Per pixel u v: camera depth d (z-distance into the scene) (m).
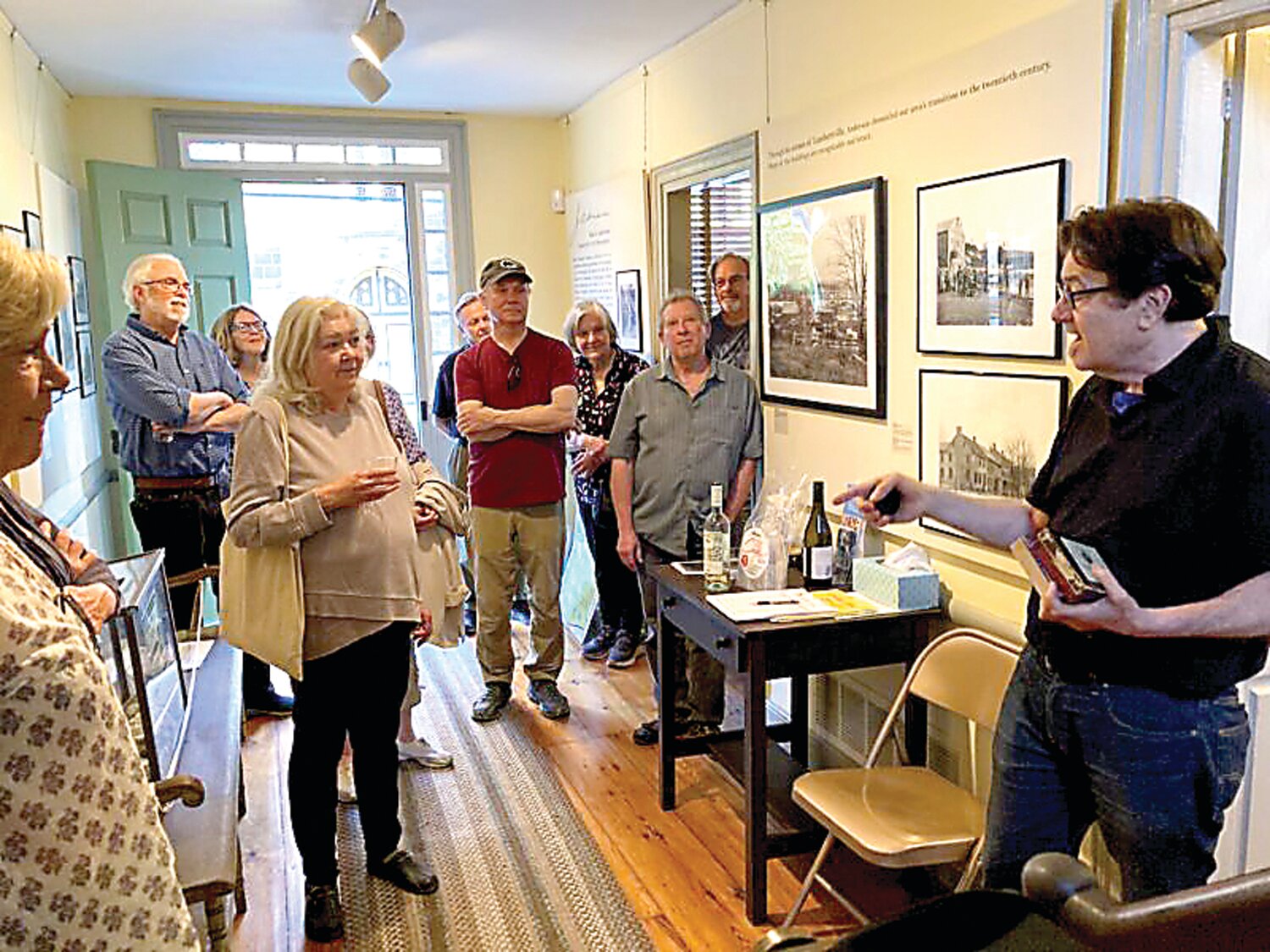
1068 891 0.86
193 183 4.78
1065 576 1.39
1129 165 1.94
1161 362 1.42
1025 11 2.17
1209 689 1.42
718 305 3.95
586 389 4.00
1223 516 1.36
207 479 3.47
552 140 5.60
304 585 2.18
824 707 3.16
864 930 0.81
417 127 5.34
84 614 1.11
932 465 2.55
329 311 2.20
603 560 4.07
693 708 3.29
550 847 2.72
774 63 3.27
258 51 4.01
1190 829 1.46
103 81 4.48
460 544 4.54
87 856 0.92
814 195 3.01
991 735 2.38
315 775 2.30
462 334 4.73
